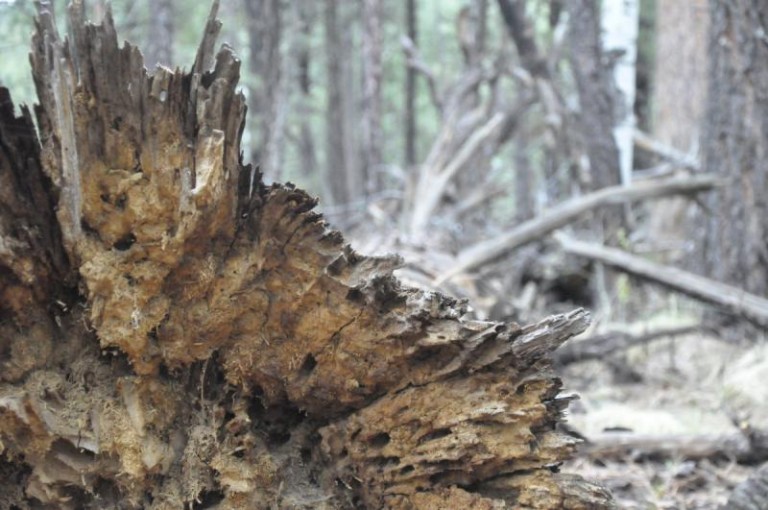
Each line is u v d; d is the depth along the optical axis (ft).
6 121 4.82
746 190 18.49
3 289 4.93
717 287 16.70
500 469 5.18
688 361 16.69
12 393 4.88
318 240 5.12
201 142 4.79
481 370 5.12
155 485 5.20
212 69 4.88
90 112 4.75
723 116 18.93
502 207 50.47
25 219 4.89
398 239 16.55
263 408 5.56
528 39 29.27
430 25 59.93
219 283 5.12
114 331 5.00
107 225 4.93
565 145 29.86
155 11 21.74
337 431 5.44
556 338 5.07
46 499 5.02
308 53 41.32
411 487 5.29
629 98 24.82
